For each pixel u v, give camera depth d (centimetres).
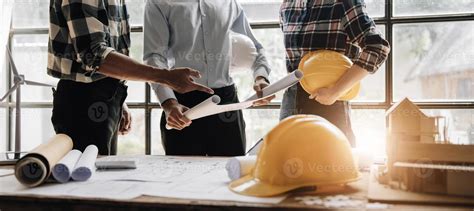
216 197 91
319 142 96
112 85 166
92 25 146
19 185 105
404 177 93
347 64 163
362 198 90
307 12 172
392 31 259
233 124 185
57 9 154
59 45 158
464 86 256
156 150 302
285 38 180
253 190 94
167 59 184
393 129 107
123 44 170
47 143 117
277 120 280
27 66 326
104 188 100
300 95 168
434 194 89
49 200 92
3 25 299
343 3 165
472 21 251
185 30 180
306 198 90
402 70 261
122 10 168
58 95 163
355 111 264
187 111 155
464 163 94
